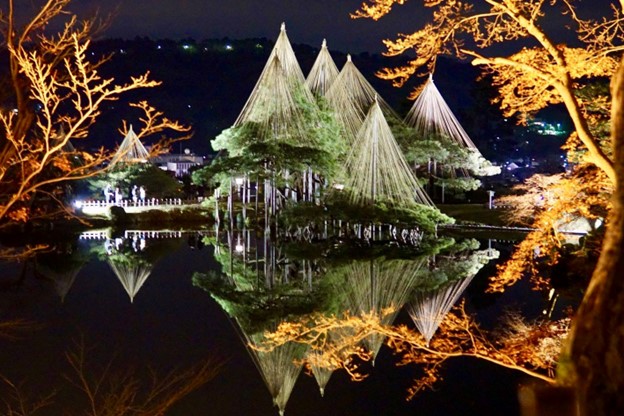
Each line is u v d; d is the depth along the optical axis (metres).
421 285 35.88
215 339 25.91
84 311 30.39
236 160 53.91
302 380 20.66
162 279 38.62
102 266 42.84
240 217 65.62
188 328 27.59
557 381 4.67
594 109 18.70
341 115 64.94
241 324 28.42
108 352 24.02
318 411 18.28
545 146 102.88
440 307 29.91
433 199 68.44
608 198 16.42
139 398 19.39
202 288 36.09
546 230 17.38
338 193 53.00
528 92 13.71
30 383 20.50
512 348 15.73
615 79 5.64
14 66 9.90
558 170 61.75
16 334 26.17
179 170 112.06
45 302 32.16
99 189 73.50
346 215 50.47
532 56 12.62
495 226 57.03
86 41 11.29
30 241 51.00
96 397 19.28
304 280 38.31
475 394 19.02
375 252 47.41
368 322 18.14
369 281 37.72
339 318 28.83
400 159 54.72
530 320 25.30
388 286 36.12
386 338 23.53
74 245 51.81
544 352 16.06
